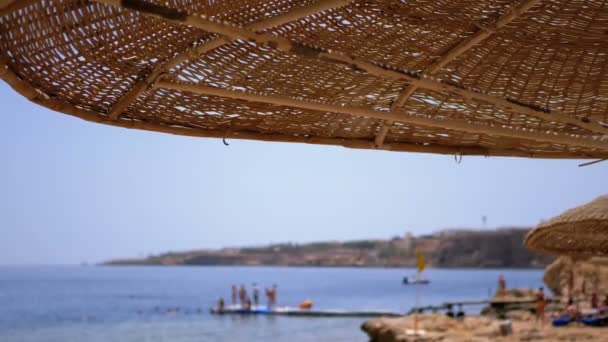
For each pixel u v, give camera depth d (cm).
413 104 340
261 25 263
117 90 277
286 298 7588
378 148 362
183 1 246
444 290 9688
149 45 262
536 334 1761
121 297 7431
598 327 1908
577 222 531
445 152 373
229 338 3150
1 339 3359
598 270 2592
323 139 351
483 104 344
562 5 291
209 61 283
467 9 285
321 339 2995
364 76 315
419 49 307
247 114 323
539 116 317
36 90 259
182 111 311
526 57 323
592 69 329
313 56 250
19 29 229
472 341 1734
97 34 249
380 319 2353
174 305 5928
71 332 3650
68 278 16912
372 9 284
